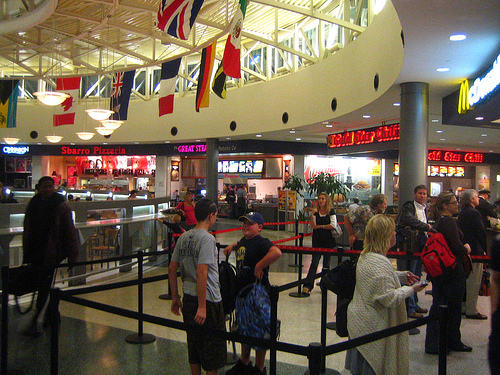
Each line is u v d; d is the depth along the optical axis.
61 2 12.79
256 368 4.15
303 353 2.85
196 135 20.12
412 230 6.36
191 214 11.18
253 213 4.45
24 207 7.70
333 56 12.95
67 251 5.86
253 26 16.03
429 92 9.53
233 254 11.97
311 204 18.89
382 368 3.54
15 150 25.86
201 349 3.86
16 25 13.02
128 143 24.64
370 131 12.99
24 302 6.65
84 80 24.39
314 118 14.12
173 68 14.17
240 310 4.13
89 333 5.58
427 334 4.97
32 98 25.36
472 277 6.17
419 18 5.46
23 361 4.71
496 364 2.59
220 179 25.81
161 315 6.37
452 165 23.61
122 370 4.54
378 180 22.45
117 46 16.03
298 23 15.42
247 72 18.42
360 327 3.56
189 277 3.99
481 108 7.23
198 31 16.16
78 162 28.19
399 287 3.64
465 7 5.09
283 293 7.64
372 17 10.91
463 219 6.20
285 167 22.08
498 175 23.58
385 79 9.30
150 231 10.98
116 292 7.75
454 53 6.87
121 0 11.96
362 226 6.60
